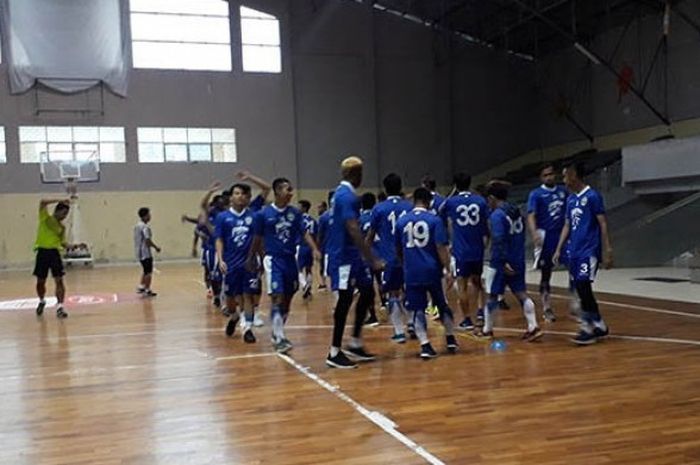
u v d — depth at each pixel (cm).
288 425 371
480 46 2402
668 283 980
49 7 1945
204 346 620
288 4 2180
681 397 402
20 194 1944
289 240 576
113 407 420
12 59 1922
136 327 752
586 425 355
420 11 2281
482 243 648
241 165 2139
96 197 2008
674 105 1822
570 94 2241
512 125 2430
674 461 301
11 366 555
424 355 527
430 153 2352
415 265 528
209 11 2105
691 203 1276
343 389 445
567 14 1998
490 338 605
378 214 601
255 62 2155
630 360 501
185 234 2084
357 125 2267
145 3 2042
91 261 1909
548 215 673
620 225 1452
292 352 577
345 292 509
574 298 714
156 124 2056
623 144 2016
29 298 1101
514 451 320
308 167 2219
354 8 2259
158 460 324
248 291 632
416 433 351
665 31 1731
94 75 1988
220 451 334
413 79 2336
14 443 355
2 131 1925
